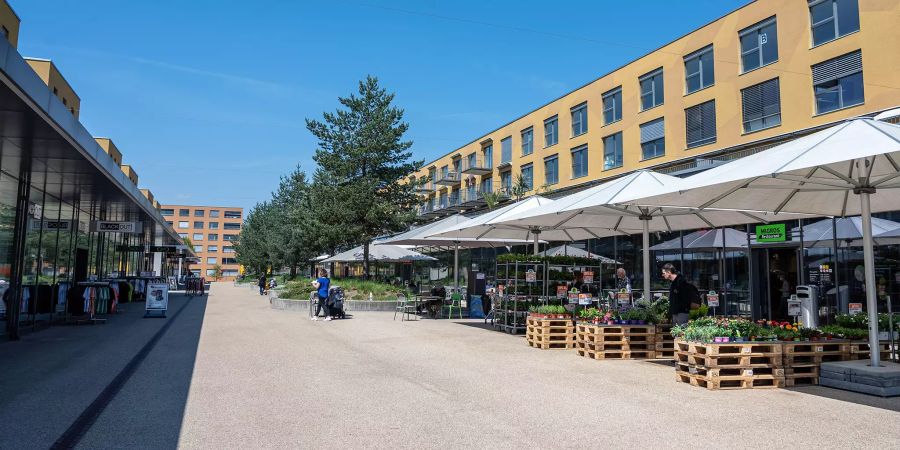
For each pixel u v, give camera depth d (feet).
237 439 17.15
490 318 61.87
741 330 26.30
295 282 114.83
